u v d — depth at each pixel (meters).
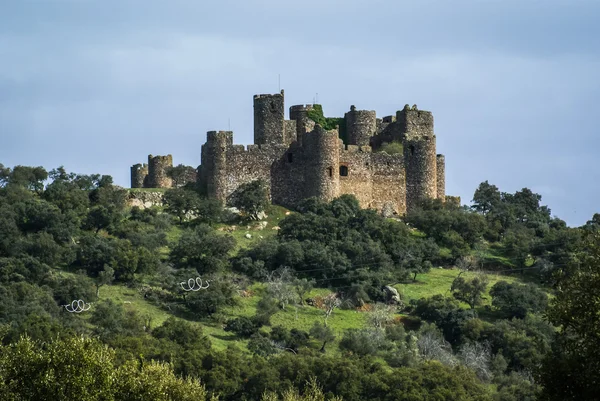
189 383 192.38
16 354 173.75
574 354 145.75
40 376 169.50
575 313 145.75
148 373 188.25
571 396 144.00
